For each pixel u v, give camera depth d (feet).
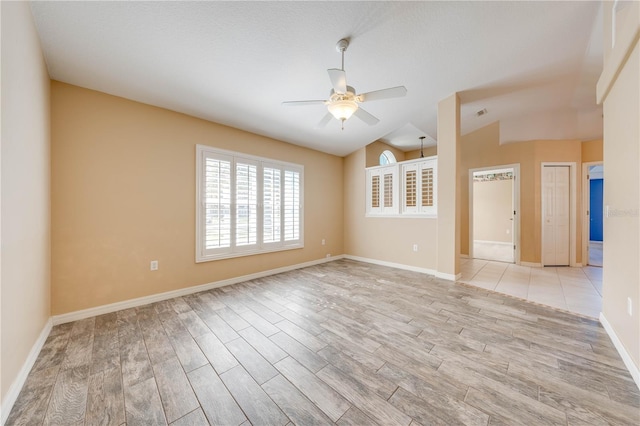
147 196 9.57
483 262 16.34
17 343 4.95
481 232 25.07
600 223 24.63
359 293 10.52
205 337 6.95
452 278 12.24
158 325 7.68
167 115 10.16
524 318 7.97
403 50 8.41
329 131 13.99
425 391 4.83
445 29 7.66
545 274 13.30
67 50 6.87
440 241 12.66
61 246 7.83
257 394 4.82
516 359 5.80
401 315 8.29
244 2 6.13
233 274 12.05
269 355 6.09
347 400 4.64
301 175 15.47
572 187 14.99
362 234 17.22
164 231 9.96
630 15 4.94
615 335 6.29
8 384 4.52
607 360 5.71
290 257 14.75
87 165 8.33
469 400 4.58
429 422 4.13
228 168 11.91
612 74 5.97
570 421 4.10
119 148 8.98
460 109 12.74
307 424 4.13
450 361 5.77
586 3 6.99
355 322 7.82
